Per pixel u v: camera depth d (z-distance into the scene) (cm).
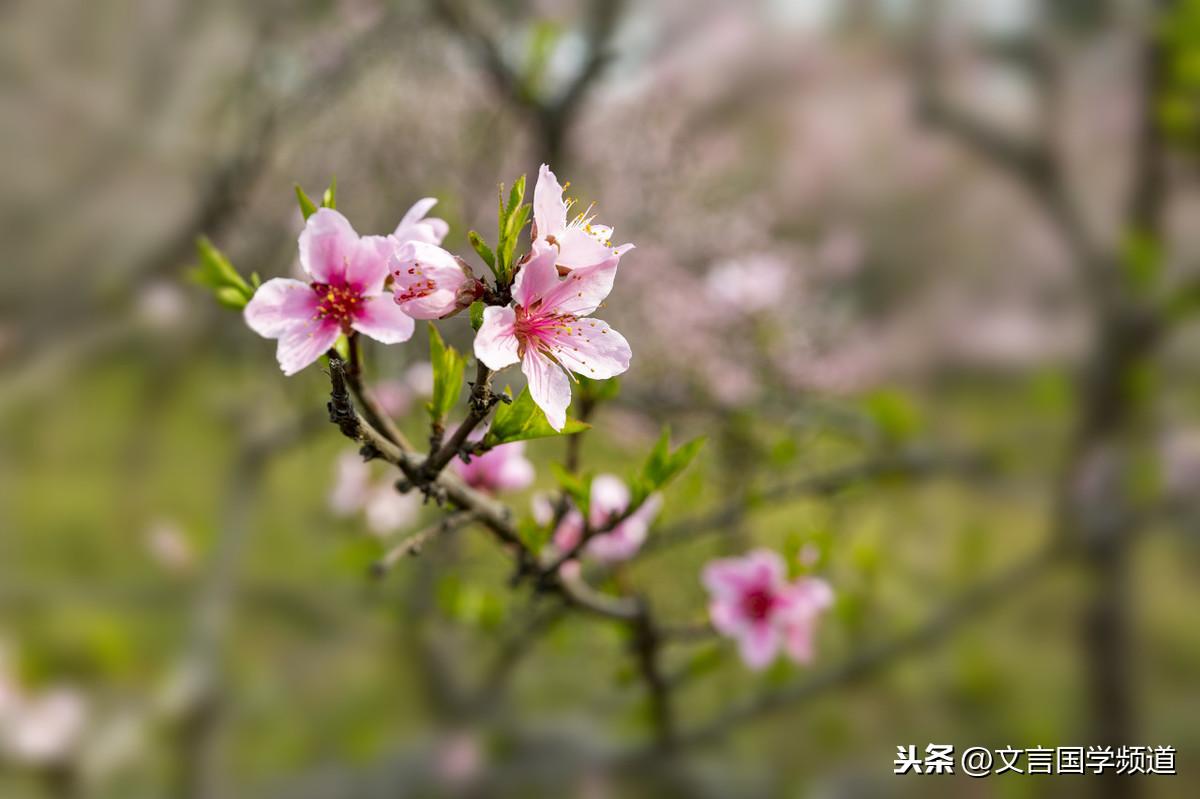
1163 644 104
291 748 93
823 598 63
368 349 89
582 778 80
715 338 136
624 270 155
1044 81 97
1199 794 86
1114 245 83
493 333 45
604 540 60
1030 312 181
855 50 186
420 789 85
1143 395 79
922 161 208
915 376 178
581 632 84
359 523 95
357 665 99
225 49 147
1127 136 94
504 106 98
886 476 84
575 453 53
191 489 129
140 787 70
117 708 71
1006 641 104
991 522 103
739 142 204
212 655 77
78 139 154
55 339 104
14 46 154
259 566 101
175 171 150
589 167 167
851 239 178
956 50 117
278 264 98
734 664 93
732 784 85
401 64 120
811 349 143
